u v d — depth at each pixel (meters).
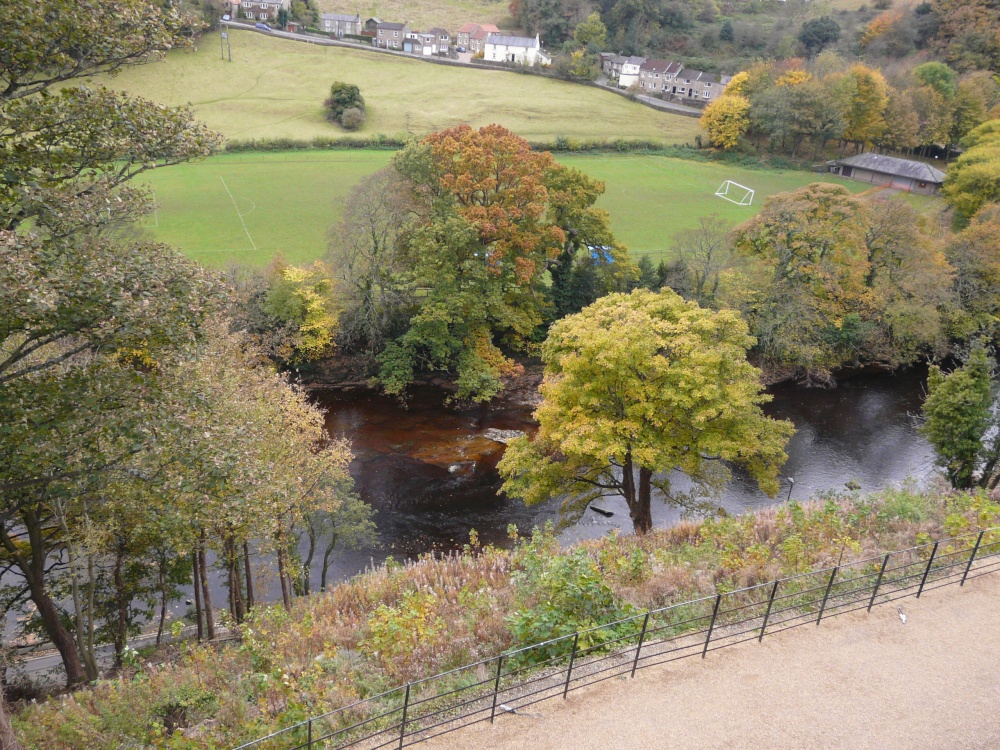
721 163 108.12
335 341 51.66
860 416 50.22
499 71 134.75
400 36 143.38
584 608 14.77
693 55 147.88
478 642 14.80
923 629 14.77
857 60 133.00
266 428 23.38
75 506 21.64
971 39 128.12
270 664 15.02
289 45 129.62
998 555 17.69
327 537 32.94
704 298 54.53
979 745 11.73
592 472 32.25
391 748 11.38
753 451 29.28
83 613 26.84
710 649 13.84
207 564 33.34
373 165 89.62
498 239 50.62
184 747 11.71
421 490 40.34
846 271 55.53
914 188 98.00
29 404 14.88
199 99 104.81
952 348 59.25
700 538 21.28
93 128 15.75
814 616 15.17
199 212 70.81
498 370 51.94
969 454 32.66
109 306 14.02
